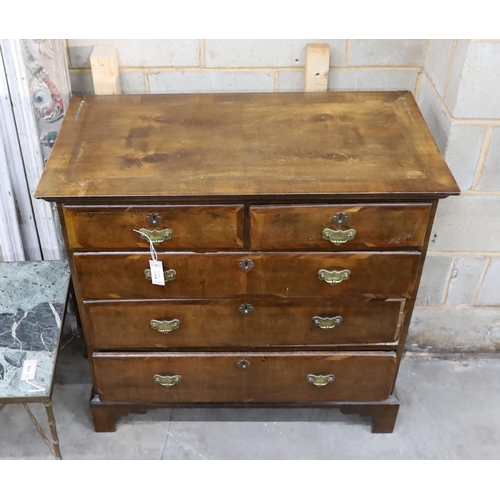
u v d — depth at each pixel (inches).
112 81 93.8
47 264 101.5
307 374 92.4
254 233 78.0
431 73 94.8
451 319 110.9
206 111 90.0
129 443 99.0
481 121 88.1
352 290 83.9
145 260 80.5
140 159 79.7
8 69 90.1
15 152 97.2
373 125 87.0
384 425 99.8
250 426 101.9
